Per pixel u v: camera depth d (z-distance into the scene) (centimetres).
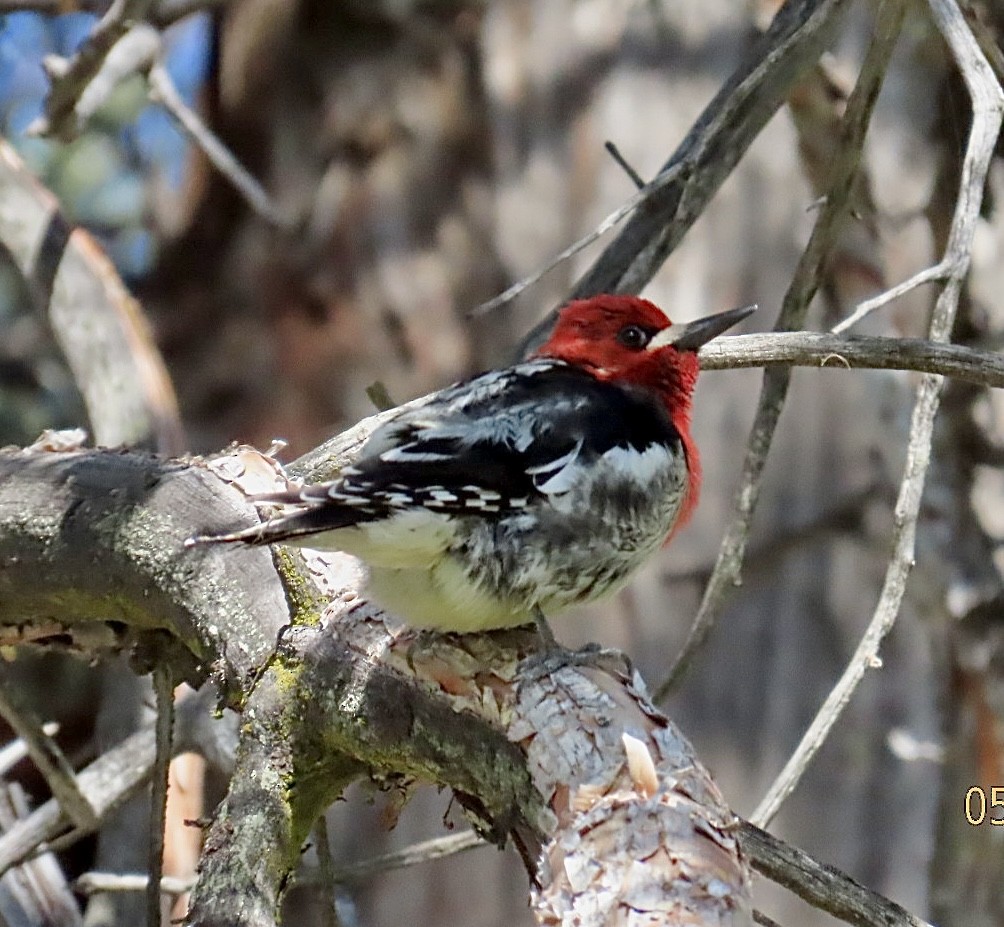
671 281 1251
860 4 1141
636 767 537
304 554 714
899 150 1133
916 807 1174
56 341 1163
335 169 1399
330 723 645
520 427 697
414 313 1351
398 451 667
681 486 749
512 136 1348
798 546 1215
